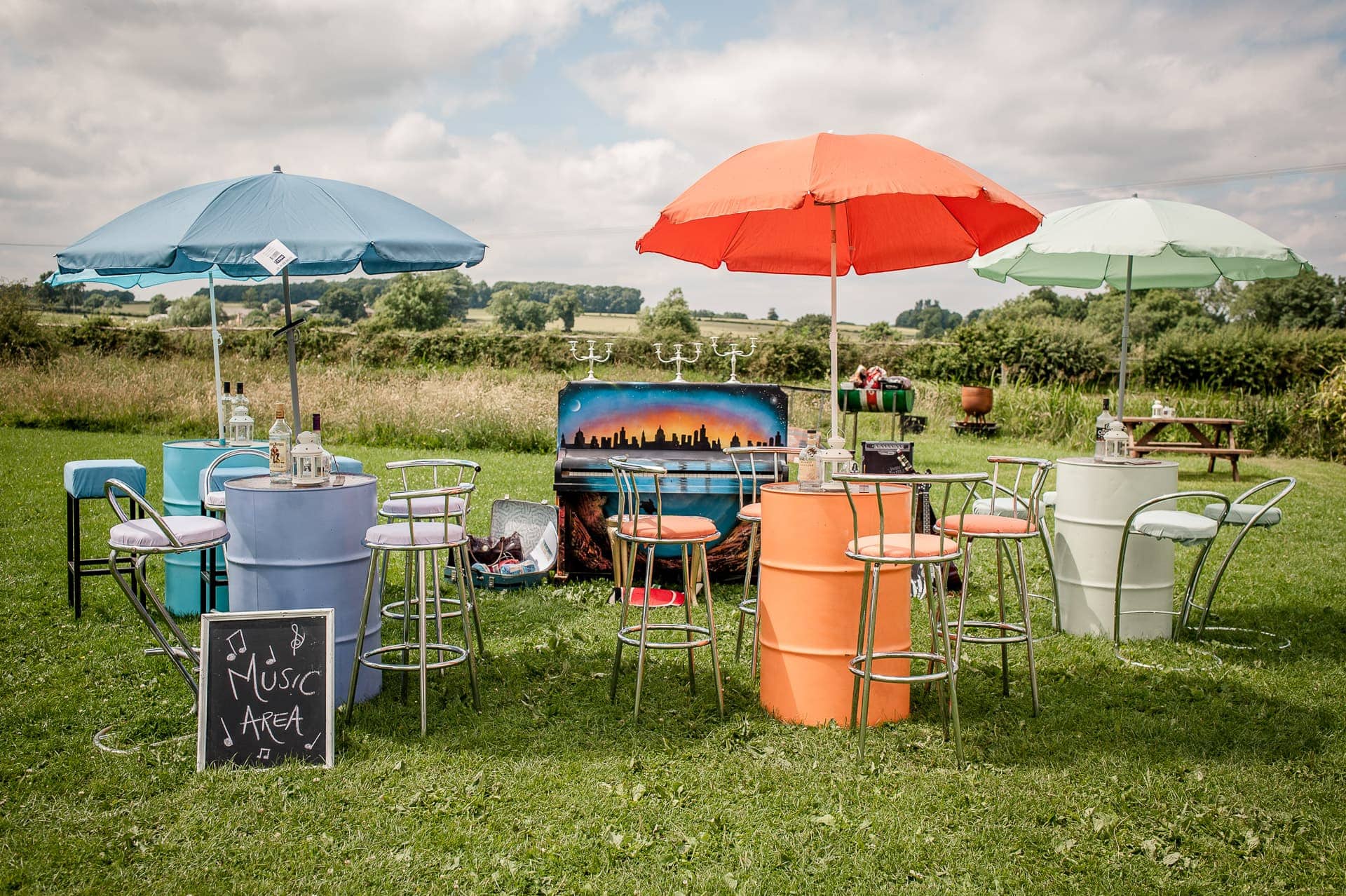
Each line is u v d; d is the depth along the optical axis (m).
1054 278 8.34
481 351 25.36
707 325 44.75
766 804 3.75
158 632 4.46
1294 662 5.63
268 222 5.32
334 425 16.27
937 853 3.39
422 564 4.45
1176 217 6.32
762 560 4.77
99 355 22.36
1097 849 3.43
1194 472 14.02
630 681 5.21
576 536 7.30
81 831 3.47
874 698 4.55
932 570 5.05
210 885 3.14
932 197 5.39
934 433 19.03
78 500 6.25
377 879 3.20
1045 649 5.88
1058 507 6.32
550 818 3.62
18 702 4.68
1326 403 15.98
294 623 4.16
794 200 4.08
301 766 4.02
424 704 4.40
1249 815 3.67
